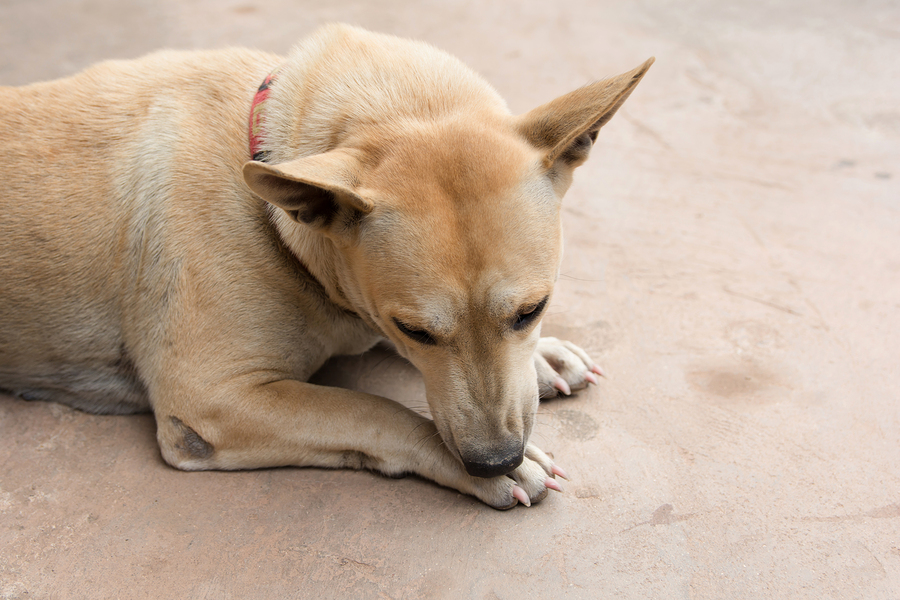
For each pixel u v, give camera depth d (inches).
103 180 39.6
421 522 37.7
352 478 38.9
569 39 81.7
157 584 36.3
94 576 36.5
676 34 82.5
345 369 42.7
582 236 50.1
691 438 40.1
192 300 38.8
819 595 36.0
